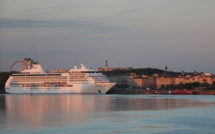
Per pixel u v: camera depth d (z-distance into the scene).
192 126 196.75
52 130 184.62
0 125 199.38
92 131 181.75
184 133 178.88
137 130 184.62
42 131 182.12
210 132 181.12
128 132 179.75
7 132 179.88
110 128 189.75
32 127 193.00
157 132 180.25
